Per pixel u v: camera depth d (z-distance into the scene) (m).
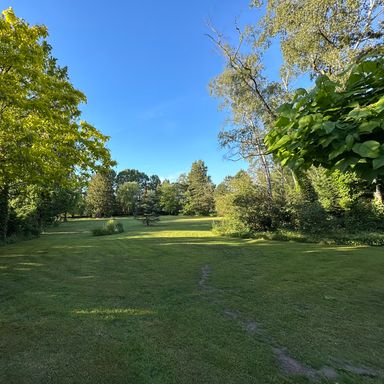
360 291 5.89
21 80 7.45
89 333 3.81
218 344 3.55
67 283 6.45
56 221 31.23
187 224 29.00
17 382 2.75
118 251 11.45
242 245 13.01
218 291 5.88
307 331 3.99
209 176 56.31
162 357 3.21
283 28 12.04
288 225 15.93
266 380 2.82
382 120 1.12
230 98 17.66
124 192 56.91
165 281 6.67
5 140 7.69
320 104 1.40
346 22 10.46
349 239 12.77
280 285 6.34
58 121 8.63
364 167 1.24
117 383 2.73
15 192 14.27
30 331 3.86
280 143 1.43
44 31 8.03
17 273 7.51
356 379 2.88
